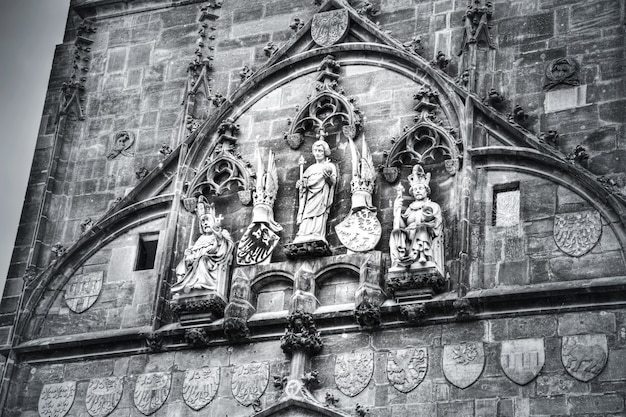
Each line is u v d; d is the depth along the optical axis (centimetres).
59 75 4081
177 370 3488
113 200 3844
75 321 3688
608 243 3250
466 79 3562
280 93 3784
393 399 3241
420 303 3294
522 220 3356
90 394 3553
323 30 3784
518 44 3584
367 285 3356
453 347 3244
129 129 3934
